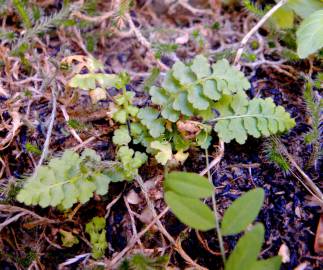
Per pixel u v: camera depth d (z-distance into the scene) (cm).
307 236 15
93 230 15
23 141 17
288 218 15
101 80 16
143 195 16
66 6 19
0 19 21
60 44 21
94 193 16
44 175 14
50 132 16
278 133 16
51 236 15
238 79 16
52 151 17
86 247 15
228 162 16
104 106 18
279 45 20
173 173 13
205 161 16
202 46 21
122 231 15
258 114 16
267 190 16
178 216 12
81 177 14
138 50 21
